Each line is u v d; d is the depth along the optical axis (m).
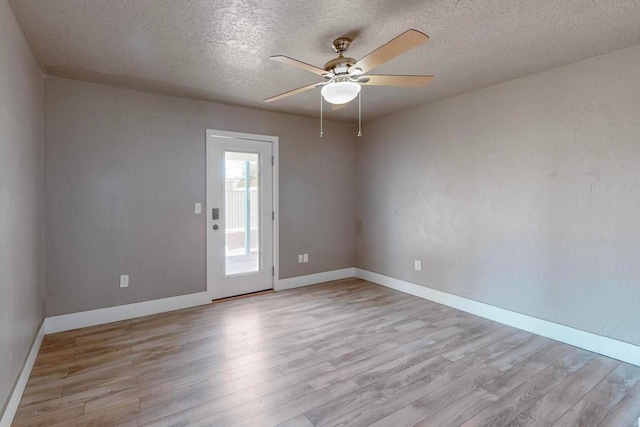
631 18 2.05
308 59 2.63
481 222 3.43
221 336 2.96
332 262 4.89
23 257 2.23
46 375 2.31
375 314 3.51
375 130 4.65
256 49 2.47
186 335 2.97
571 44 2.40
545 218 2.95
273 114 4.26
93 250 3.19
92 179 3.17
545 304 2.96
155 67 2.79
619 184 2.53
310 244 4.66
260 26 2.14
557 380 2.26
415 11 1.98
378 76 2.19
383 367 2.43
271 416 1.90
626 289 2.51
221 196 3.94
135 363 2.48
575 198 2.76
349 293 4.25
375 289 4.43
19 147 2.14
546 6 1.93
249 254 4.20
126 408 1.96
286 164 4.40
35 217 2.64
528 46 2.44
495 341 2.87
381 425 1.82
